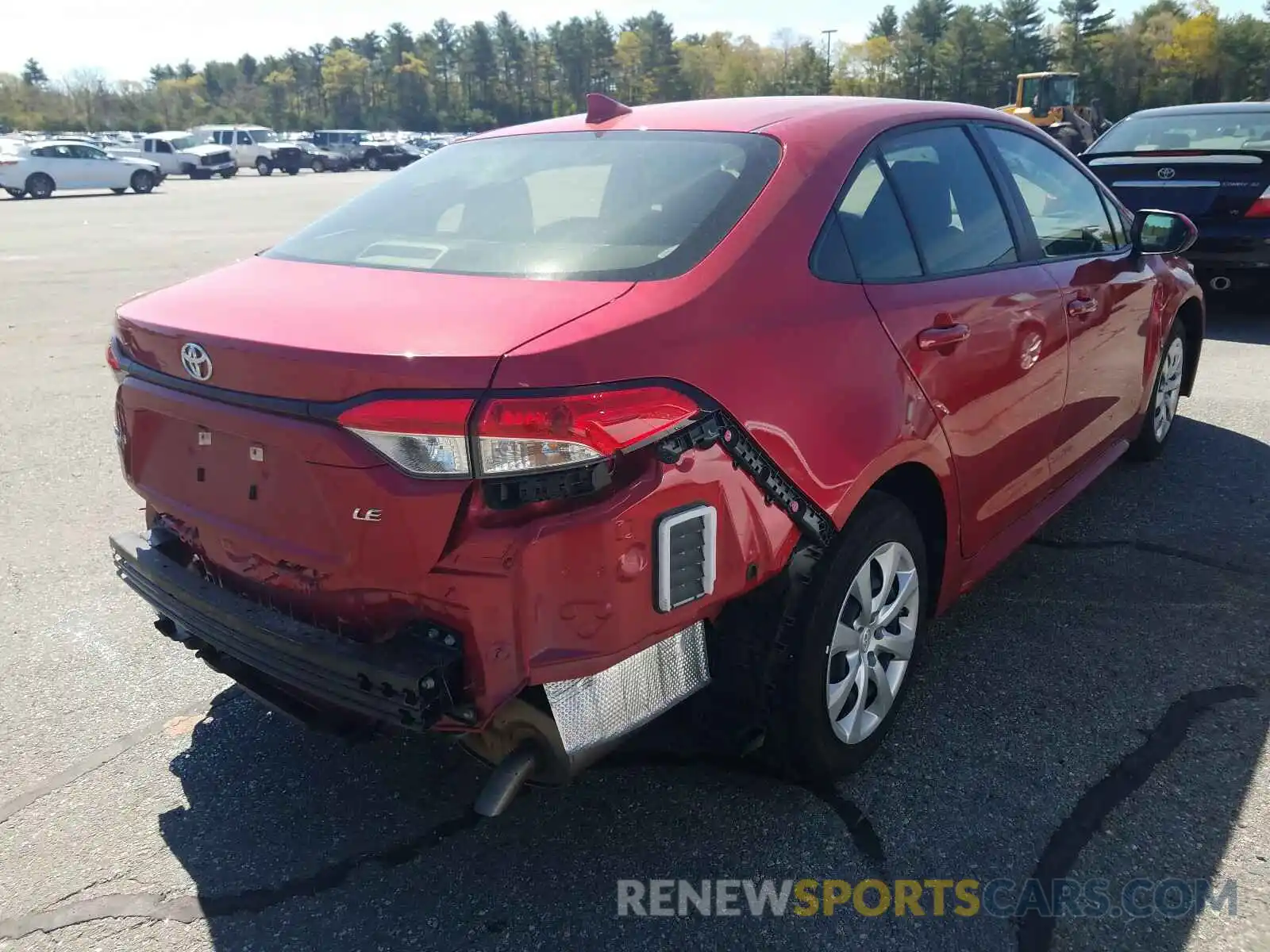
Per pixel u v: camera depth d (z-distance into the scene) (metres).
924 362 2.76
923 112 3.24
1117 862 2.50
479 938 2.32
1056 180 3.88
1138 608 3.77
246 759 3.02
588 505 2.00
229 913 2.41
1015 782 2.80
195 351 2.29
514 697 2.07
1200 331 5.36
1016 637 3.58
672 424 2.08
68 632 3.77
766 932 2.32
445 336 2.04
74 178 30.03
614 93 127.25
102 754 3.05
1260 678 3.28
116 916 2.41
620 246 2.44
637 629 2.08
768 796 2.77
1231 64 97.31
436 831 2.69
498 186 2.92
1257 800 2.70
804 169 2.68
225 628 2.40
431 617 2.07
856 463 2.51
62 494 5.12
